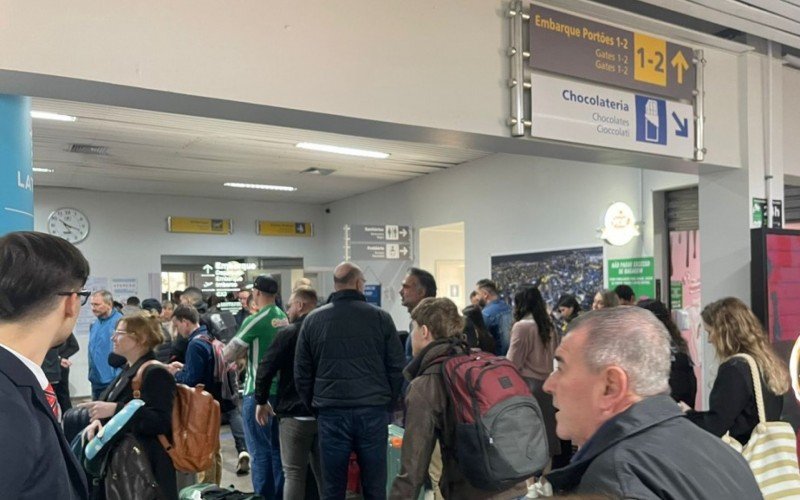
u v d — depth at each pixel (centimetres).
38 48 193
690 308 585
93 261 1049
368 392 321
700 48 378
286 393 361
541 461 223
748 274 394
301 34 245
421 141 310
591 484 105
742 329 249
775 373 241
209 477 413
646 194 612
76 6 200
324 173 924
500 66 301
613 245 623
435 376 232
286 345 357
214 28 226
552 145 321
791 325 374
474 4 295
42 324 123
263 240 1204
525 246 764
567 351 123
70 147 730
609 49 332
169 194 1114
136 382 248
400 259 934
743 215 397
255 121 263
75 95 219
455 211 888
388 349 333
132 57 209
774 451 233
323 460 324
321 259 1255
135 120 612
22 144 213
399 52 271
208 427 261
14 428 107
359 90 259
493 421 217
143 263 1091
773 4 343
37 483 112
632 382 114
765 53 406
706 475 102
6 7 189
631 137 339
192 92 221
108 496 222
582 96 323
